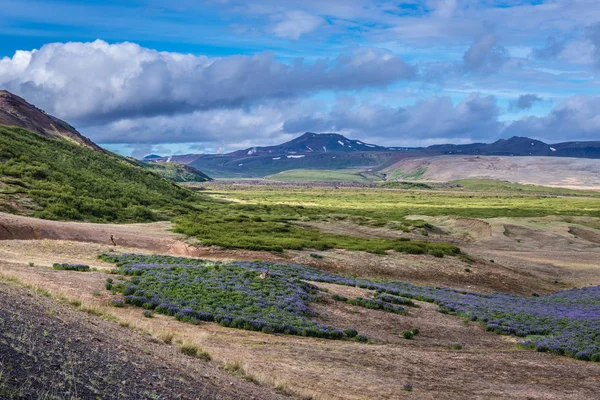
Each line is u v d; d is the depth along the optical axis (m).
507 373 26.59
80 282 32.78
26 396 9.43
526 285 68.25
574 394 23.70
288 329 29.78
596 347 32.78
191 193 161.25
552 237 115.44
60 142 131.88
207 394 14.29
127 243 60.75
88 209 79.38
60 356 12.69
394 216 148.00
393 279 61.97
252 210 138.75
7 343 12.08
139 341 18.98
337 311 37.03
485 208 186.62
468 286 63.56
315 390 19.53
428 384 23.11
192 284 36.94
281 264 56.03
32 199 73.31
